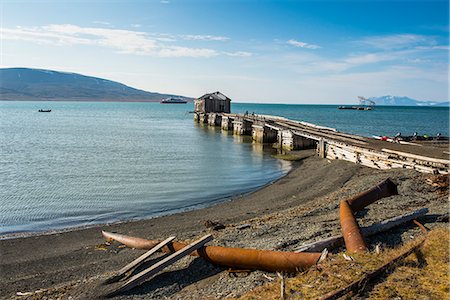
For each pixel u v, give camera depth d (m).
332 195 19.45
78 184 25.39
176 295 9.24
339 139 33.59
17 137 56.41
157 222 17.19
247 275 9.85
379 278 7.89
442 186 17.69
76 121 98.75
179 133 65.75
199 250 10.80
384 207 14.95
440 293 7.16
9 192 23.08
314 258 9.22
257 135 50.78
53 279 11.05
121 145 47.66
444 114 163.12
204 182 26.02
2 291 10.34
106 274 11.01
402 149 27.83
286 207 18.64
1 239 15.03
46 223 17.31
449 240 9.91
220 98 87.19
